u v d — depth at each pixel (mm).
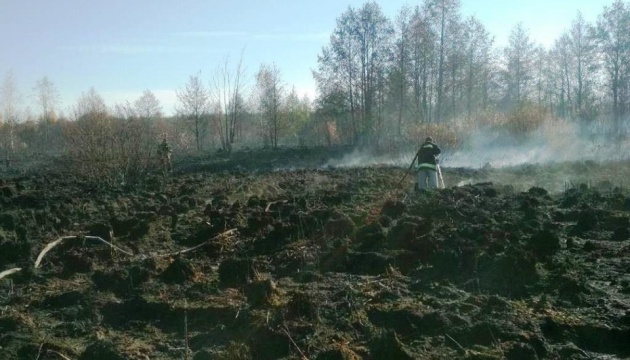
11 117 49250
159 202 15414
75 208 14211
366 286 7699
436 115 44375
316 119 49656
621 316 6453
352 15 41750
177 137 35531
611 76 45562
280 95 45375
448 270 8133
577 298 7016
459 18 42625
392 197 13992
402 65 41969
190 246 10633
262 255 9641
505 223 10562
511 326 6141
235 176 24328
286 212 12383
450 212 11531
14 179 23641
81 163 20375
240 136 51031
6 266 9336
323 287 7742
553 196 14938
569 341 6027
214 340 6219
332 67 42594
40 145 53906
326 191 15914
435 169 15359
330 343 5934
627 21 44562
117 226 11484
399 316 6348
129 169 20812
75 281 8547
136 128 21172
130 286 7996
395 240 9516
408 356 5488
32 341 6227
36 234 11602
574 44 49406
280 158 36000
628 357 5719
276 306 6930
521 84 50875
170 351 6016
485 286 7578
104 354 5723
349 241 9805
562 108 53125
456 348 5809
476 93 47812
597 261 8742
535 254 8711
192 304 7262
